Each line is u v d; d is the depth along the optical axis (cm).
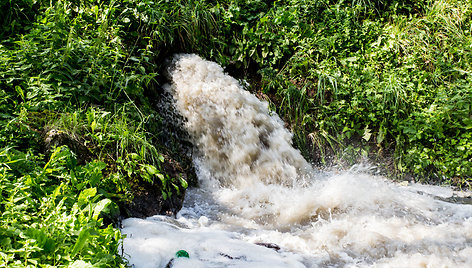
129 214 368
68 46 447
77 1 557
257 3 663
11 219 256
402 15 672
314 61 605
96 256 240
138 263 294
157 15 569
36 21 523
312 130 573
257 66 622
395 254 339
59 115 405
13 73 421
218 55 609
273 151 530
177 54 591
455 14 665
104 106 454
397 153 542
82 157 377
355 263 326
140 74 513
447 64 600
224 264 301
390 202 441
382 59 607
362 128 566
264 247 335
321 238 365
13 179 304
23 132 365
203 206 448
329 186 477
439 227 388
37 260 230
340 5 676
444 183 519
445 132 546
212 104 543
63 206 290
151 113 511
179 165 455
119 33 541
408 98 568
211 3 661
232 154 522
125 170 390
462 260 326
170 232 346
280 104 587
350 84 579
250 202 456
